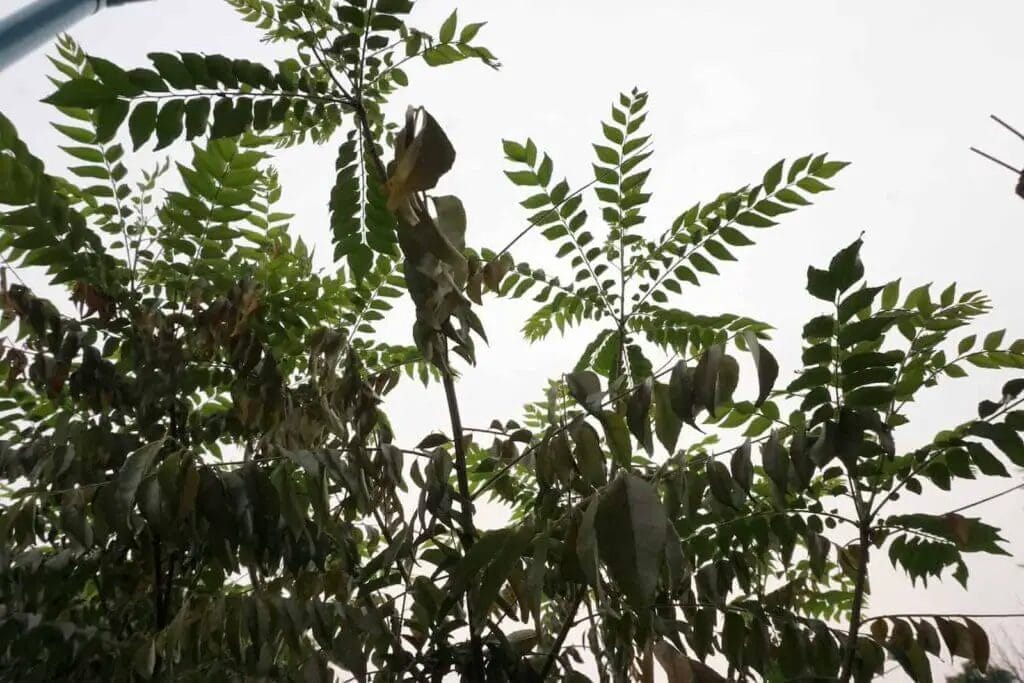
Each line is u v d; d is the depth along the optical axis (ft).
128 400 3.36
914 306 3.16
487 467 3.10
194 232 3.56
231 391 3.42
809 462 2.23
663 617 2.80
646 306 3.97
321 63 3.09
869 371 2.37
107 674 2.97
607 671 2.93
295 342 3.88
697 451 3.90
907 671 2.68
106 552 3.34
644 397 1.93
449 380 2.82
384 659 2.57
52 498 3.14
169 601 3.41
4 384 3.76
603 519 1.46
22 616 2.81
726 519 3.14
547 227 4.05
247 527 2.42
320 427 3.15
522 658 2.69
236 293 3.33
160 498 2.18
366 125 2.96
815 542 2.93
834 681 2.75
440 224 2.38
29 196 3.01
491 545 1.98
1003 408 2.68
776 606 3.12
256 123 2.66
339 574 2.78
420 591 2.66
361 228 3.01
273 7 3.78
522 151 4.00
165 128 2.45
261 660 2.44
